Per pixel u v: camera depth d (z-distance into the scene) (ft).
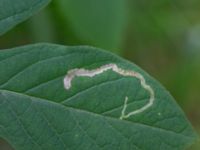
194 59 1.15
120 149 0.65
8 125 0.64
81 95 0.65
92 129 0.65
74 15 0.88
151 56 1.18
